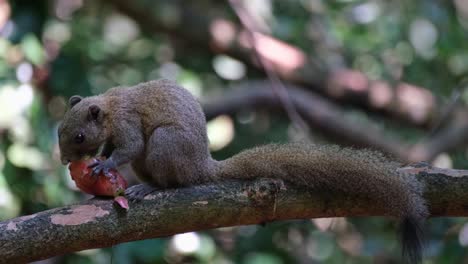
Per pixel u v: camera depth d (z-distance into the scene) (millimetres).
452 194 7344
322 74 17328
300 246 15672
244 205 7301
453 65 17266
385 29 16922
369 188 7348
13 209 11773
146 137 8328
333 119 16484
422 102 17250
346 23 17141
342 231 16359
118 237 7051
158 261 12250
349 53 18188
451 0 16641
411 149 16094
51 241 6820
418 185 7359
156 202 7156
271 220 7453
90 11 17250
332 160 7430
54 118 13500
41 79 13258
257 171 7547
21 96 12039
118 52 17516
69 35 15359
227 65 17766
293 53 17266
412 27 16828
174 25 16922
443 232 11547
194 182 7836
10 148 11836
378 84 17594
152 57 17422
